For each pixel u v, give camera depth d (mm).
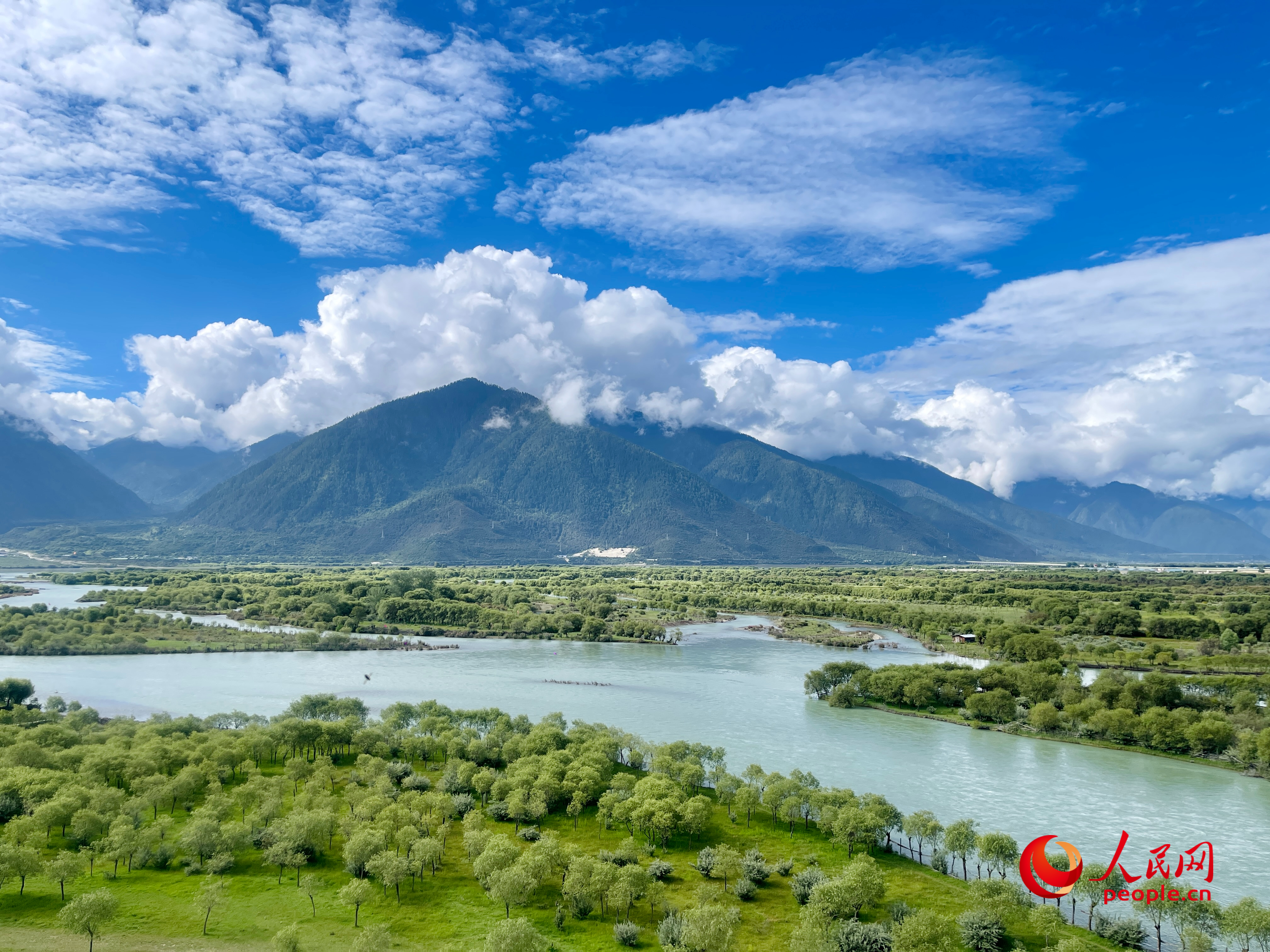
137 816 138750
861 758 195250
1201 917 108250
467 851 130375
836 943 100938
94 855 127812
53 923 106625
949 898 120000
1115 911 120000
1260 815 159125
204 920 108688
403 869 117312
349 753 188875
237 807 150375
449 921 111625
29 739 174000
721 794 156750
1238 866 136125
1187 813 160000
